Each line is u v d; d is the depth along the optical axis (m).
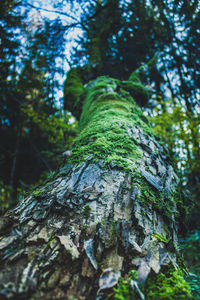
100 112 2.18
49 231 0.95
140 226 1.00
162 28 3.36
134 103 2.73
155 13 3.18
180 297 0.78
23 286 0.69
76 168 1.38
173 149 3.52
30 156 7.23
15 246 0.88
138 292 0.73
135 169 1.32
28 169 7.28
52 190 1.21
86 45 3.47
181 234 1.50
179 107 3.50
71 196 1.12
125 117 2.04
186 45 2.93
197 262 2.63
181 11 2.54
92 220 0.99
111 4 3.25
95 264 0.82
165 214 1.17
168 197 1.32
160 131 3.79
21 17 2.68
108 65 4.23
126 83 3.15
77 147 1.68
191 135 3.36
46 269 0.78
